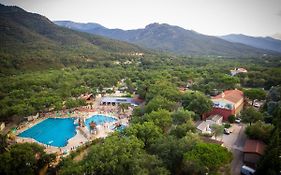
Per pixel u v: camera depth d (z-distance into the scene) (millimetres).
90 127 114438
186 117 94188
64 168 67875
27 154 70250
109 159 64812
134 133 79062
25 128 118688
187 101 118750
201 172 55438
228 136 90875
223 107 110938
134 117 111000
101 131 112438
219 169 61250
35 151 76125
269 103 113438
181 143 66500
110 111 146750
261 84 179000
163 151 66188
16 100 137500
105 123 124062
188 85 183375
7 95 150500
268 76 188250
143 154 65688
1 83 175625
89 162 63812
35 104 132250
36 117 133375
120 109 148250
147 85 167000
